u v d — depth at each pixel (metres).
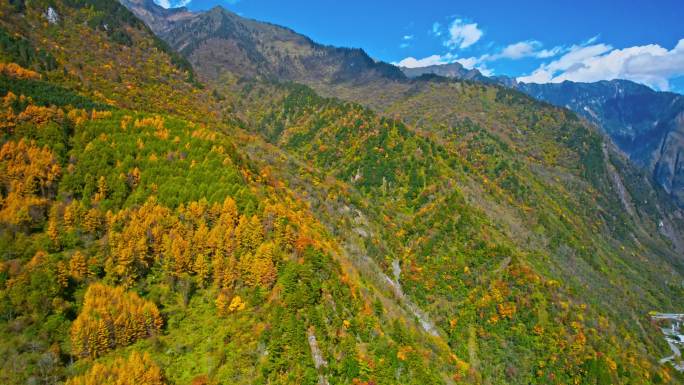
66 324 87.81
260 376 81.94
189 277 103.12
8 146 115.62
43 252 98.06
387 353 98.38
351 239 157.00
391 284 150.75
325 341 91.44
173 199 115.69
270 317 90.81
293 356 85.12
